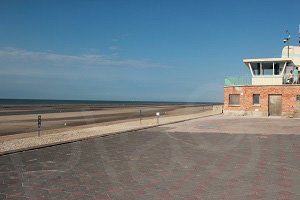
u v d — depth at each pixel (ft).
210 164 37.70
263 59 135.85
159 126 92.48
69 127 100.01
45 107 296.10
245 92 137.69
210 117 132.77
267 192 26.68
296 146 51.98
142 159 40.86
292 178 31.22
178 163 38.27
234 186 28.43
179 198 25.17
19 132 85.81
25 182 29.55
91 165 37.17
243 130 79.20
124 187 28.14
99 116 165.27
